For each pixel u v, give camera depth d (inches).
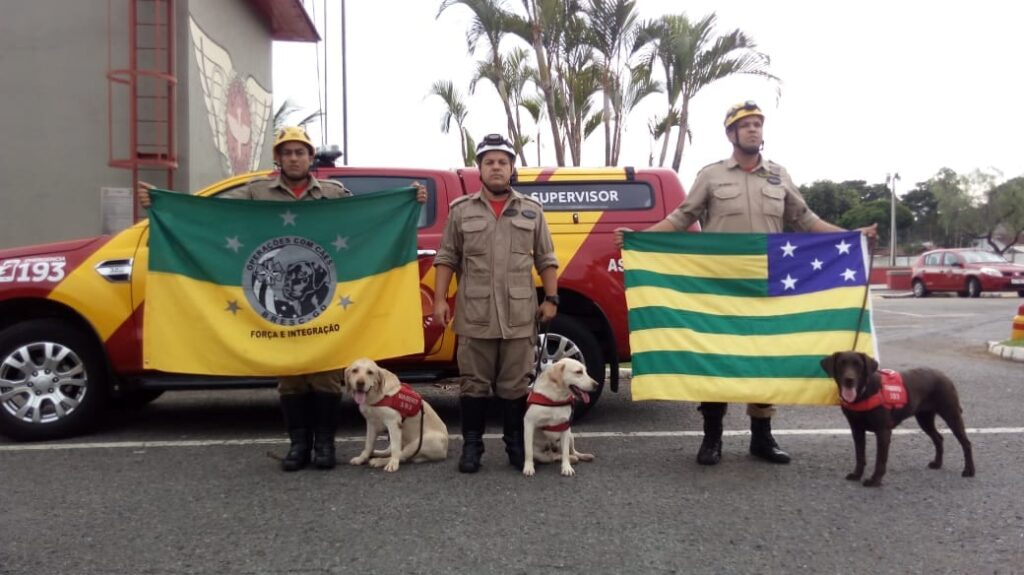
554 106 652.1
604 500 177.6
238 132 515.5
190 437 240.7
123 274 232.5
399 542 152.6
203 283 203.2
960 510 170.4
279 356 202.1
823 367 191.8
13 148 412.8
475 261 197.9
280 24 586.9
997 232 2228.1
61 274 232.1
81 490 184.9
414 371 249.1
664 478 194.5
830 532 157.9
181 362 200.7
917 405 189.6
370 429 206.7
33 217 413.7
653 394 203.0
